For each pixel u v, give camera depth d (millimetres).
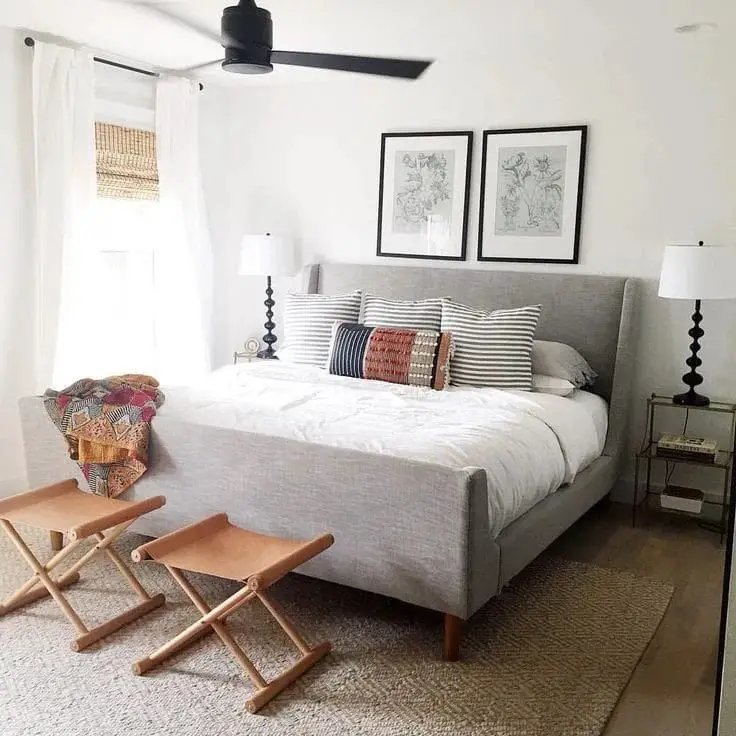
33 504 2906
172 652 2604
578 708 2371
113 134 4602
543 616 2979
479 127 4621
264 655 2625
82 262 4340
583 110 4316
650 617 2986
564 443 3471
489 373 4012
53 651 2625
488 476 2762
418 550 2594
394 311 4465
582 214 4387
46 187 4109
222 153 5500
